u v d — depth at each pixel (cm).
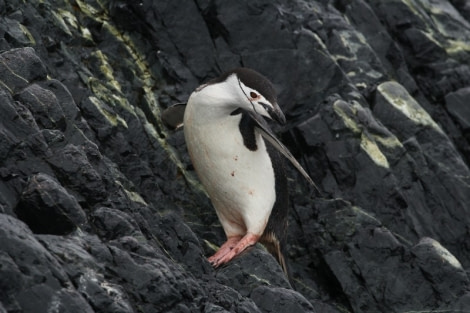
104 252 1036
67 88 1501
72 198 1093
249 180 1448
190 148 1466
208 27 1833
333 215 1705
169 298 1047
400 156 1806
